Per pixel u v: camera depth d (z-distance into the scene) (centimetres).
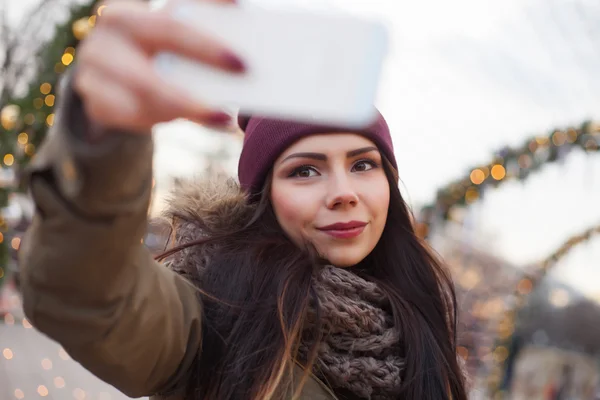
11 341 614
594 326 1394
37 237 70
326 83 55
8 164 335
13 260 388
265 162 131
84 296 73
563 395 1326
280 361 111
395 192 146
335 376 117
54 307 73
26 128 334
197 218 132
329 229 126
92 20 293
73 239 68
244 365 112
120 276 74
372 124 132
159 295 89
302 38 56
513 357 703
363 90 55
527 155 383
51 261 70
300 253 123
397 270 147
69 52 315
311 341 118
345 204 125
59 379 517
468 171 391
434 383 130
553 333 1395
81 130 61
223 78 54
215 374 112
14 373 505
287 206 128
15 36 360
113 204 66
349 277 126
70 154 61
